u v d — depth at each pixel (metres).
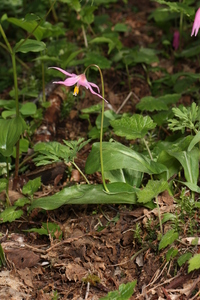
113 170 4.03
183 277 3.32
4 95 6.08
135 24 7.37
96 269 3.53
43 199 3.75
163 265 3.45
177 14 6.70
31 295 3.38
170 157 3.93
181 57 6.36
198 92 5.68
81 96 5.74
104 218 3.99
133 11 7.79
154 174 4.01
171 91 5.80
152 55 6.03
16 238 3.90
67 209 4.12
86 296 3.33
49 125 5.25
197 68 6.18
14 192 4.36
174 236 3.38
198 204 3.65
